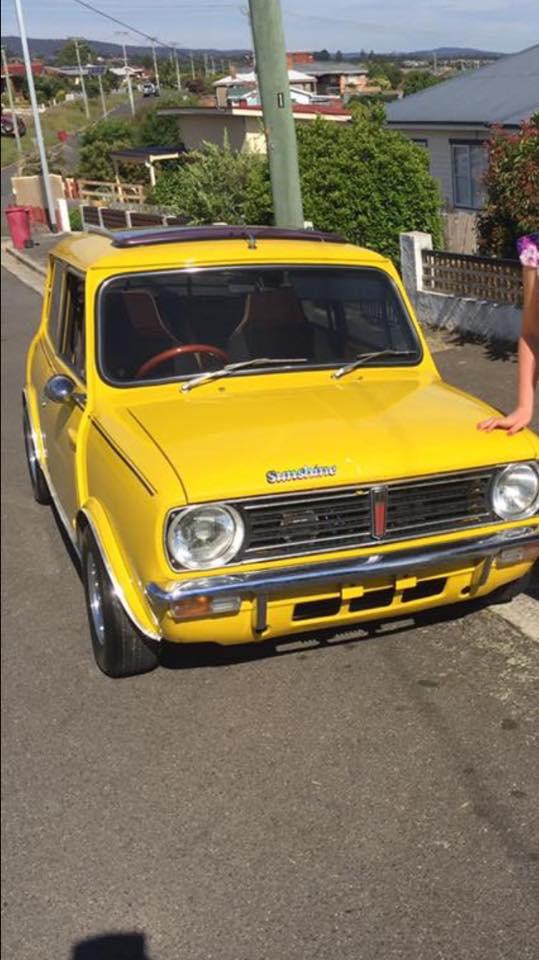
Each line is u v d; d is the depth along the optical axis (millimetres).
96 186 27531
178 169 19422
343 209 11523
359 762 3371
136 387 4160
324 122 11930
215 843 3023
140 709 3840
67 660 4312
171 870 2922
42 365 5734
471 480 3607
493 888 2732
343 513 3449
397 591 3596
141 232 4828
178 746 3564
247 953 2580
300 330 4391
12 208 24391
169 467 3385
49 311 5906
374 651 4129
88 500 4078
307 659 4113
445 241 12117
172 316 4309
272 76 7293
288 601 3443
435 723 3561
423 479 3516
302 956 2553
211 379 4180
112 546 3736
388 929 2617
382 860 2883
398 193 11570
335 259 4590
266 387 4207
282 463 3387
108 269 4355
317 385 4246
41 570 5391
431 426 3725
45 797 3322
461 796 3143
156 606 3393
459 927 2604
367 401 4004
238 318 4359
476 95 17297
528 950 2508
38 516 6250
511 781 3199
